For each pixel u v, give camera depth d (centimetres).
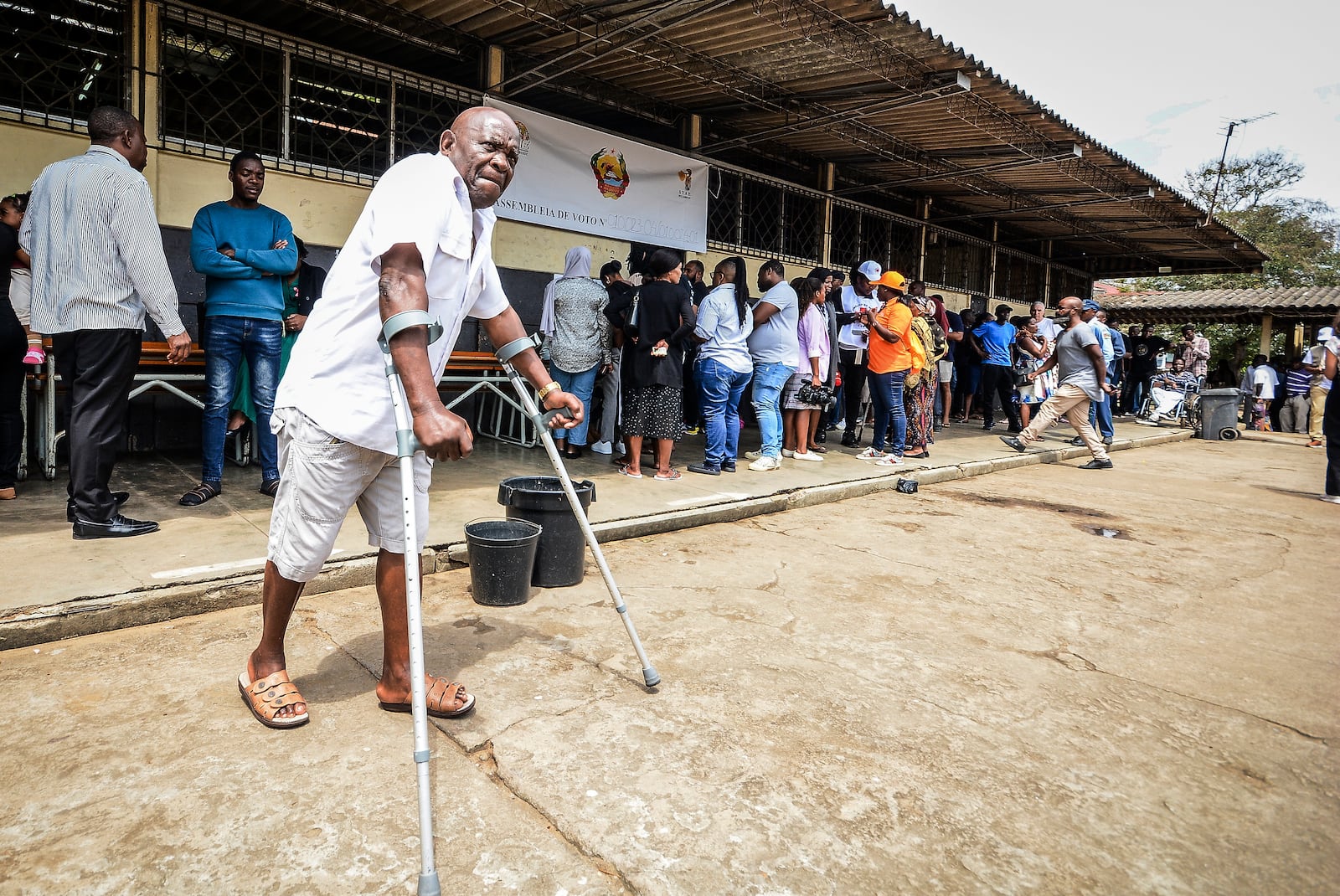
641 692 262
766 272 639
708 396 602
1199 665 309
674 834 187
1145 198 1120
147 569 326
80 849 173
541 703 251
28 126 516
